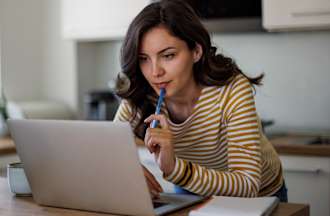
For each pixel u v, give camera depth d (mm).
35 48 3648
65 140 1304
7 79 3482
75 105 3588
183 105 1652
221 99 1580
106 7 3262
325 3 2574
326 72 2994
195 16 1532
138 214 1282
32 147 1374
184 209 1339
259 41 3164
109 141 1235
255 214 1196
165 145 1372
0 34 3426
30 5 3600
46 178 1389
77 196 1356
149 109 1693
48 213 1346
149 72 1501
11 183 1548
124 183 1263
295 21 2660
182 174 1394
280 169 1896
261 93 3178
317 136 2918
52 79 3660
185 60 1492
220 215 1200
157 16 1453
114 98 3445
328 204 2492
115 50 3674
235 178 1431
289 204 1376
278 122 3141
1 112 3291
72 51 3572
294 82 3082
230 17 2877
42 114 3391
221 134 1627
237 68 1631
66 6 3432
